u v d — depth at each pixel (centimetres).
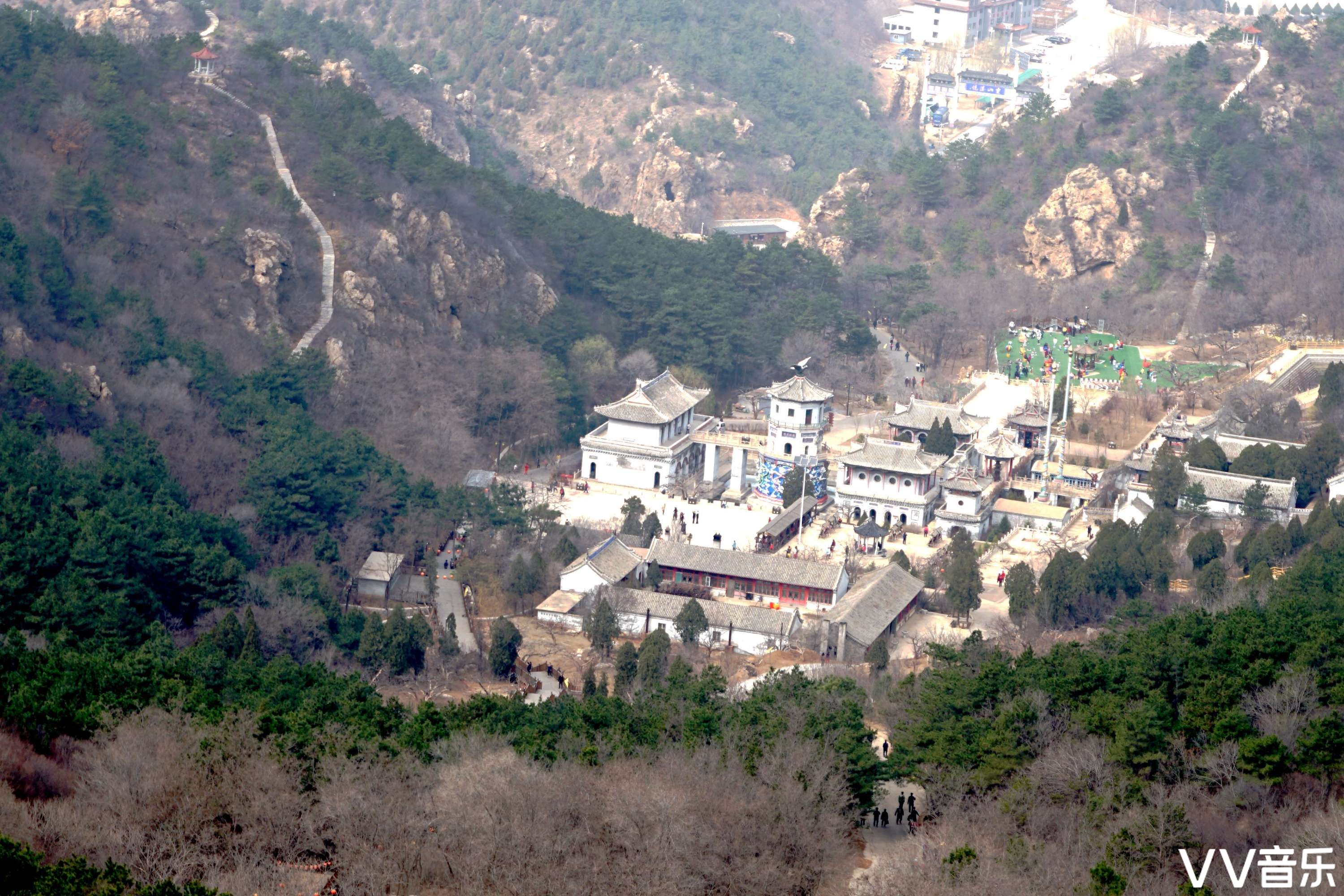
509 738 16675
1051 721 17450
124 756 14775
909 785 18800
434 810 14750
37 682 16788
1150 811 15100
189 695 17012
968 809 16438
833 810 15650
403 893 14250
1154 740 16500
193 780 14725
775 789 15512
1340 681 17700
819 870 15150
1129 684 18062
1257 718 17212
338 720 17088
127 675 17362
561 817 14700
